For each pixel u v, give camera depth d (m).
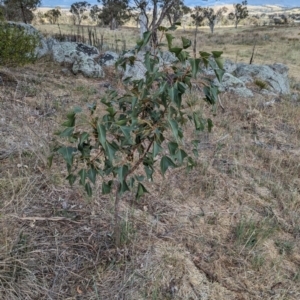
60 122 3.41
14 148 2.71
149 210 2.39
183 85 1.42
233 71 7.29
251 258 2.11
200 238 2.20
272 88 6.88
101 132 1.37
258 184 3.05
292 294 1.91
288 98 6.35
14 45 4.32
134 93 1.58
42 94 4.16
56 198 2.28
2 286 1.57
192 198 2.66
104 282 1.73
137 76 5.27
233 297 1.83
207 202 2.64
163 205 2.48
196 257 2.04
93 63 5.66
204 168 3.02
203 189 2.80
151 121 1.58
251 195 2.85
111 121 1.48
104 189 1.71
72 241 1.95
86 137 1.44
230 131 4.16
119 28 28.03
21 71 4.97
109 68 6.32
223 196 2.76
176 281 1.83
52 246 1.88
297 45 19.45
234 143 3.81
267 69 7.24
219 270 1.98
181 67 1.50
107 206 2.29
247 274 1.99
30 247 1.82
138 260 1.89
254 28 32.78
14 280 1.62
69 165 1.53
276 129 4.55
